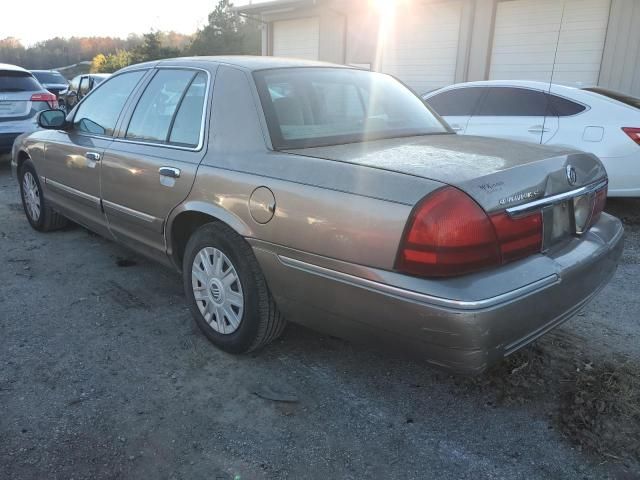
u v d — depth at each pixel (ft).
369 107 10.69
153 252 11.53
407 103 11.54
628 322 11.62
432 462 7.47
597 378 9.33
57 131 15.24
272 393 8.96
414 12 40.29
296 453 7.61
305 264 7.93
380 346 7.64
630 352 10.28
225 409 8.55
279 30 52.01
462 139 9.92
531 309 7.14
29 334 10.80
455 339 6.70
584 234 8.84
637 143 18.44
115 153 11.94
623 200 23.31
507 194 7.11
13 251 15.71
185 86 10.89
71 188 14.19
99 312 11.80
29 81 27.99
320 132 9.44
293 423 8.24
